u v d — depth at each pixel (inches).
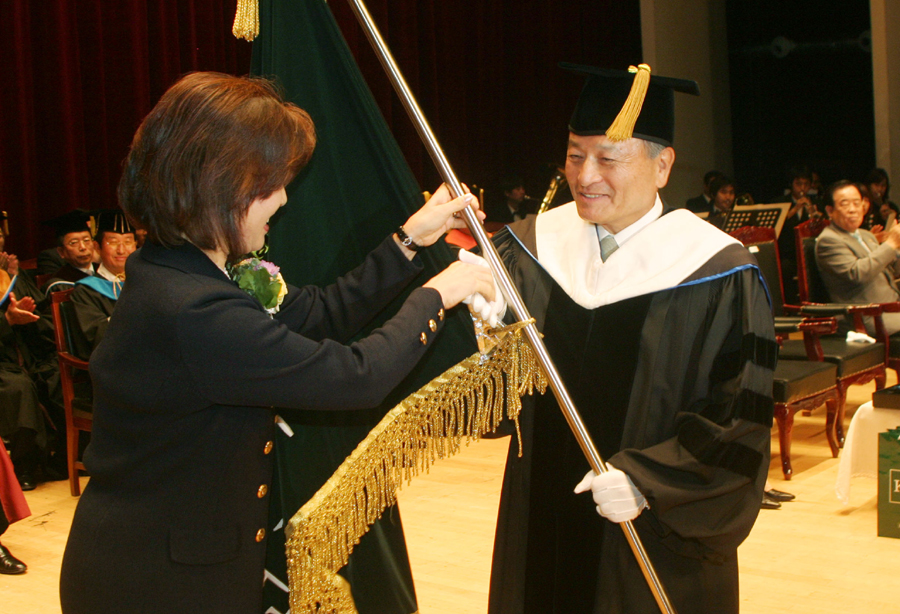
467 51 334.0
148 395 44.4
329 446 61.1
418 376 62.7
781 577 113.8
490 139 344.2
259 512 47.7
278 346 44.3
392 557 63.9
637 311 59.5
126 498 45.7
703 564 57.6
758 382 54.9
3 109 201.3
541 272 65.5
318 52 60.9
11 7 200.2
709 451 53.5
